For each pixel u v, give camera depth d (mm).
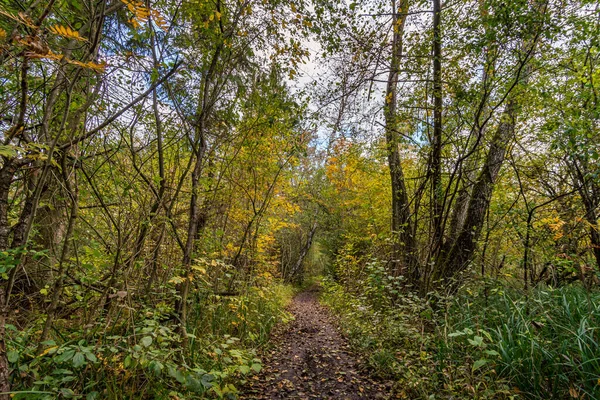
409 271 6336
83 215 3707
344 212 13922
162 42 3432
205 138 4367
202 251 4805
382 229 9312
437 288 5469
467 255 5582
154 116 3895
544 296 4102
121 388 2545
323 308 10531
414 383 3285
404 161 8398
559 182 5293
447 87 5320
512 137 5402
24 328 2707
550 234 4883
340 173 11891
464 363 3369
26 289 3168
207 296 4609
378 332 4895
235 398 2699
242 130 4984
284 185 7145
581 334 2865
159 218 3805
